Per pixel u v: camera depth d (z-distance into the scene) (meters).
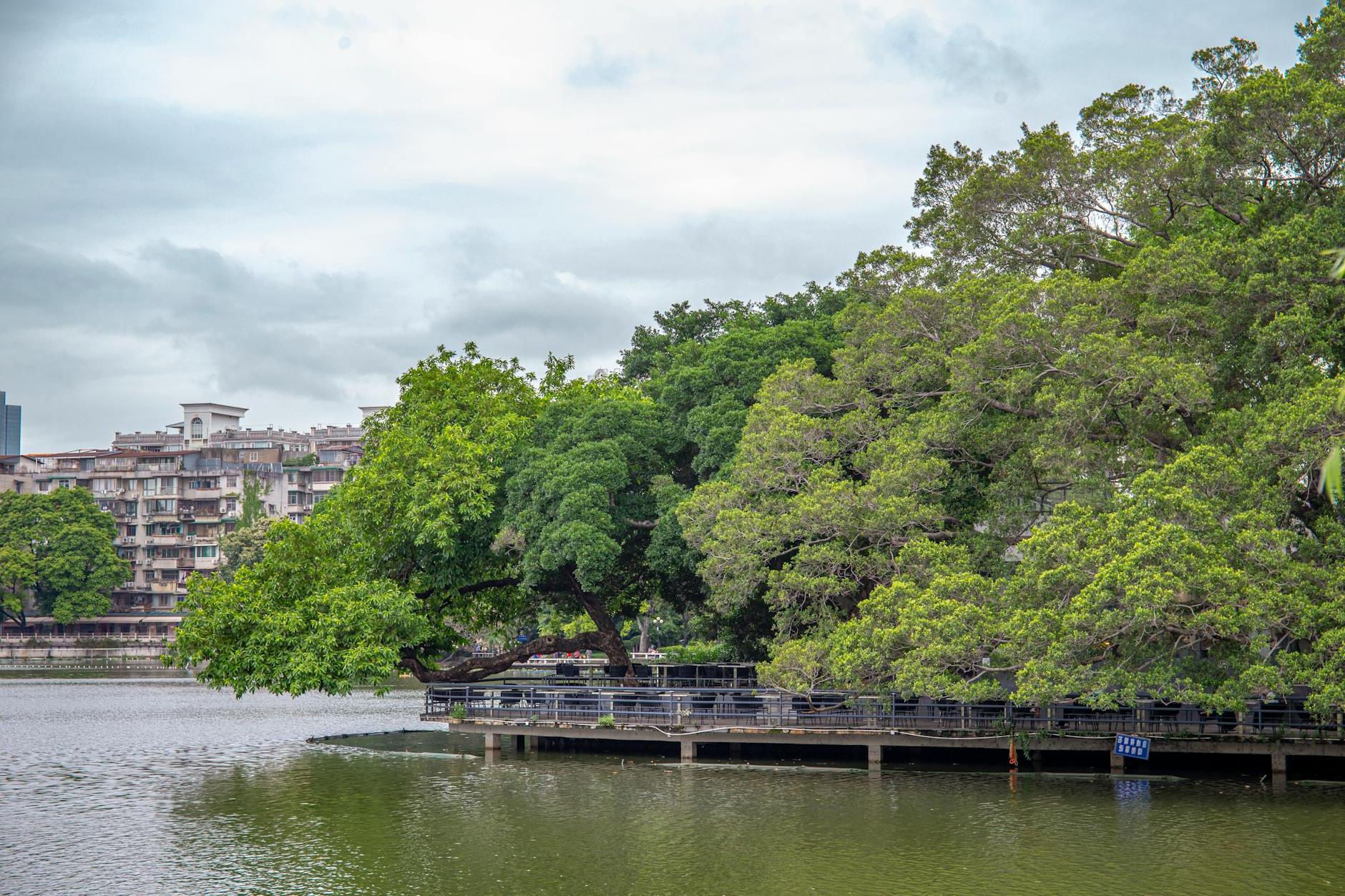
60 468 147.25
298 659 42.09
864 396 39.84
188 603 44.72
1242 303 33.09
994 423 38.06
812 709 38.81
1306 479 31.12
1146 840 27.39
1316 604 29.05
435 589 48.69
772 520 37.62
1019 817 30.06
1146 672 30.97
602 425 45.81
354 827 30.03
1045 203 39.44
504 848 27.53
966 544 36.91
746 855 26.64
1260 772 36.09
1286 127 33.31
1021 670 30.66
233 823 30.67
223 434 164.25
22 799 34.53
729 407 44.91
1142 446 34.25
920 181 45.47
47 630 136.00
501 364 53.50
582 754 41.81
